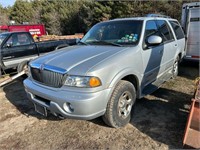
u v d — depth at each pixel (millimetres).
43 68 3119
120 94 3156
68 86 2857
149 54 3873
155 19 4535
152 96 4656
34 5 53250
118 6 29750
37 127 3590
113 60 3066
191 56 7219
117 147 2963
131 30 3908
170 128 3371
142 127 3424
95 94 2775
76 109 2771
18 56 6918
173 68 5602
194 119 2855
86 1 39094
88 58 3123
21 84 6133
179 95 4699
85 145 3035
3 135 3410
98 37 4156
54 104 2924
